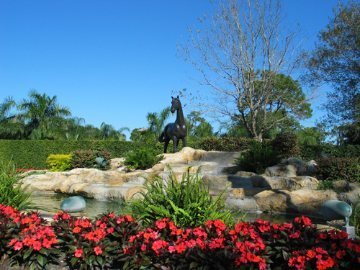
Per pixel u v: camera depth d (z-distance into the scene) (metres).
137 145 24.97
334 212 5.37
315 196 10.53
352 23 24.11
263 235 4.12
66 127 37.12
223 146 20.95
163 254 3.90
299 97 33.84
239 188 11.95
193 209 4.98
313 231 4.10
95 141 25.41
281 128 36.41
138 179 14.17
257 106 29.45
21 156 26.23
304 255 3.56
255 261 3.56
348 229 5.15
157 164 16.55
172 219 4.88
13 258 4.21
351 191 10.84
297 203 10.31
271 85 29.61
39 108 35.47
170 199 5.10
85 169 15.93
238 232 4.12
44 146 26.11
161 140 20.12
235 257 3.65
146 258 3.89
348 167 12.41
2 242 4.26
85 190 13.58
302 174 13.48
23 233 4.29
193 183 5.34
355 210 6.38
